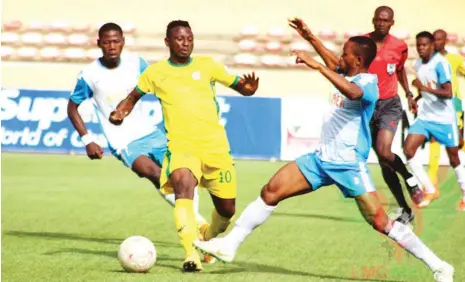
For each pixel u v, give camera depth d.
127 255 13.86
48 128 41.19
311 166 13.62
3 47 51.81
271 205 13.76
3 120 41.44
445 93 24.83
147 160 17.55
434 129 25.59
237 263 15.51
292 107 39.88
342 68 13.41
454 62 28.09
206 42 52.19
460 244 18.72
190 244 14.01
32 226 20.81
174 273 13.95
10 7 54.00
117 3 54.31
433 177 31.42
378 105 21.70
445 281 13.31
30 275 13.73
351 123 13.41
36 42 52.12
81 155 40.72
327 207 25.86
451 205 26.89
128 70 18.05
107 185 30.52
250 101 40.00
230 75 14.55
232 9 54.12
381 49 21.66
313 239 19.00
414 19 53.66
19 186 29.67
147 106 38.81
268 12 54.03
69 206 24.86
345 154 13.43
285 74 50.28
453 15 53.59
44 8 54.22
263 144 39.88
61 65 50.84
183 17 54.16
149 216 22.98
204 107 14.43
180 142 14.39
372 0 53.72
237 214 23.64
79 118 17.94
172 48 14.43
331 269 15.02
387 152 21.16
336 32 53.59
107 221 21.94
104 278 13.38
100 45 17.91
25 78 50.44
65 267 14.62
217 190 14.95
